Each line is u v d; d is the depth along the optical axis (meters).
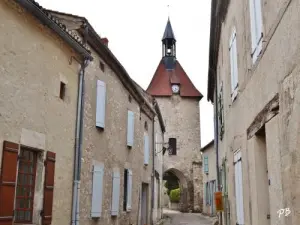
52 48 7.97
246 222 6.47
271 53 4.79
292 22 3.90
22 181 6.90
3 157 6.12
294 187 3.84
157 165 23.44
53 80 7.97
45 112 7.58
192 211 35.97
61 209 8.17
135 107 15.89
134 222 15.27
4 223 6.02
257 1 5.59
